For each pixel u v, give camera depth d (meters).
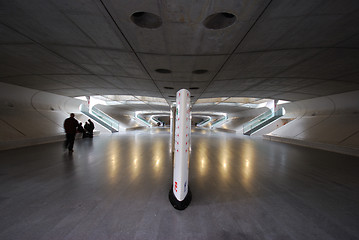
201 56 5.34
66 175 4.68
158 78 8.21
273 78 7.72
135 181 4.38
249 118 27.52
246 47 4.62
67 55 5.43
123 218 2.77
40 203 3.17
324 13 3.08
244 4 2.86
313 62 5.59
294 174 5.21
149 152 8.12
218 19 3.70
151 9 3.05
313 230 2.57
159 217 2.83
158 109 29.59
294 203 3.40
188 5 2.91
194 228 2.56
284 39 4.14
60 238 2.28
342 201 3.53
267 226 2.65
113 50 5.00
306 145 10.95
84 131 13.09
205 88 10.38
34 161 5.92
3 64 6.38
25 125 9.66
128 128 24.61
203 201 3.42
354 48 4.49
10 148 7.67
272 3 2.83
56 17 3.38
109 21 3.49
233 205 3.28
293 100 14.35
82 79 8.62
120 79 8.55
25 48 4.92
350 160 7.10
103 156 7.03
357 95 10.21
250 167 5.91
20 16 3.35
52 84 9.83
